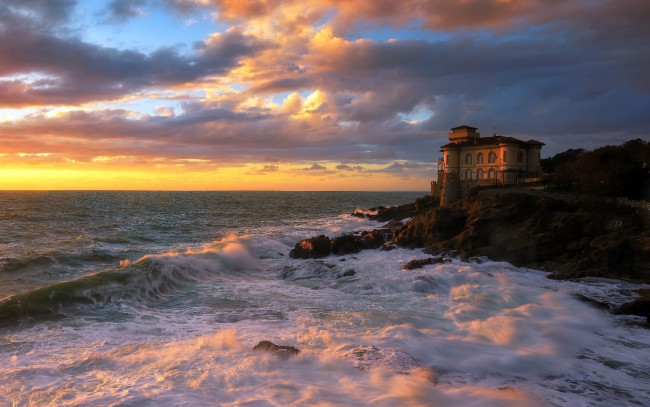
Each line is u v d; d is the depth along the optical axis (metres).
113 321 15.55
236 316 16.39
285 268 27.12
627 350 13.46
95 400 8.48
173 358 11.05
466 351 12.47
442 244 32.88
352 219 72.38
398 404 8.62
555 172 53.47
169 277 22.31
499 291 20.58
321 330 14.10
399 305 18.30
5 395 8.85
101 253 31.25
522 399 9.39
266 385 9.38
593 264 25.62
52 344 12.76
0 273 23.56
